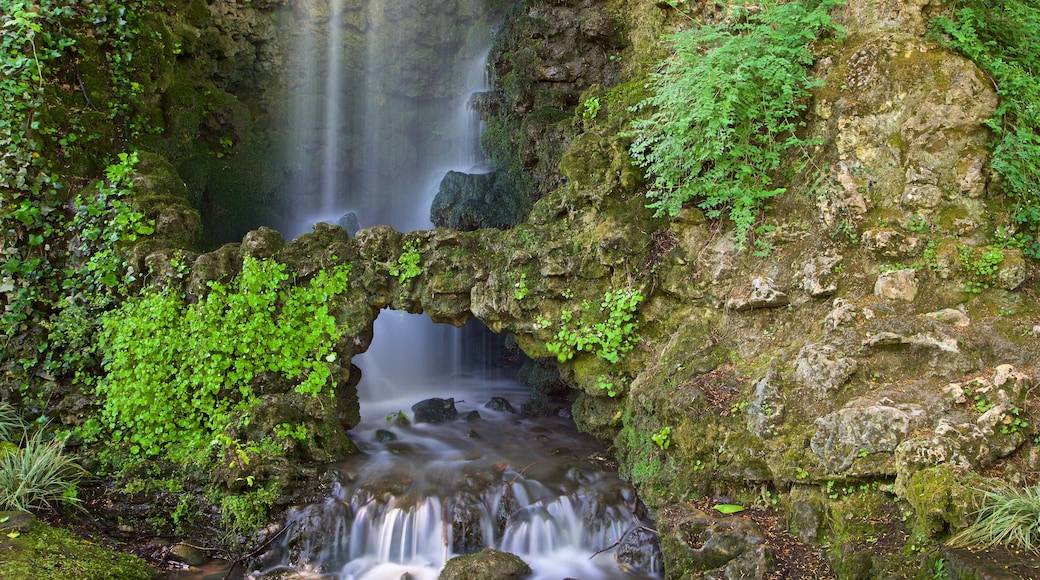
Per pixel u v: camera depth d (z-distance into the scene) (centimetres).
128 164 699
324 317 665
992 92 562
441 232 670
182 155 844
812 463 502
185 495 620
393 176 1158
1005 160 554
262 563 586
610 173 643
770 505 528
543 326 652
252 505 601
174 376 656
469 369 1012
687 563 507
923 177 560
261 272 654
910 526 455
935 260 546
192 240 718
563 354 650
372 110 1166
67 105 709
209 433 649
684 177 621
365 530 595
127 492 624
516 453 706
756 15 612
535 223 676
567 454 703
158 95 823
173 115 838
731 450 543
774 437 527
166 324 651
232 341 647
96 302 668
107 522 607
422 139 1162
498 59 956
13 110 667
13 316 662
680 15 737
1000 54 611
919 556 433
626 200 643
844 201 571
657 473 589
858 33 613
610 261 630
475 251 670
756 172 602
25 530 524
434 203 936
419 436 762
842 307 542
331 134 1140
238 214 951
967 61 567
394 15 1158
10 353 666
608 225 637
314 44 1126
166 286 658
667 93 598
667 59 648
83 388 667
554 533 590
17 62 668
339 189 1145
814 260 574
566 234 656
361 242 680
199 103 898
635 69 801
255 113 1074
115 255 673
